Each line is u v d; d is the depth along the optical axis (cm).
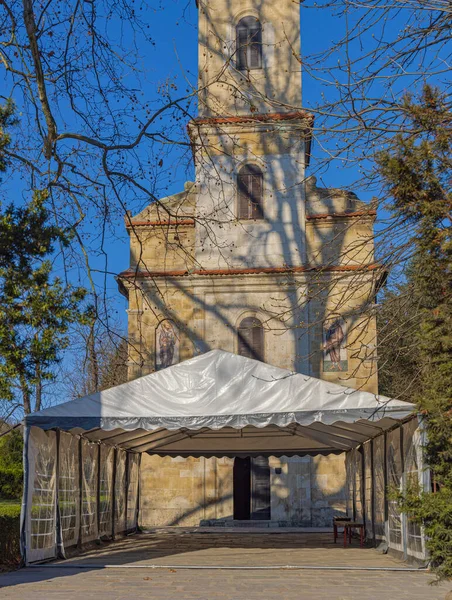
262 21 2873
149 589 1125
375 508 1847
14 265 1505
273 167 2811
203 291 2752
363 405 1362
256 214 2802
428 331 1091
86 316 1553
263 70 2842
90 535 1834
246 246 2772
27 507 1420
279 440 2108
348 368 2625
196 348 2709
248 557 1589
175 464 2666
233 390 1404
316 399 1378
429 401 1090
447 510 1110
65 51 1527
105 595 1063
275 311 2698
